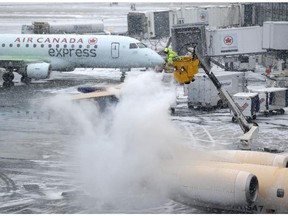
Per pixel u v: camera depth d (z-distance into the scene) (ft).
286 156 67.87
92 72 210.38
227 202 61.31
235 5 278.05
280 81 157.28
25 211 72.18
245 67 202.59
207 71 84.43
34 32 303.07
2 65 172.76
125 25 440.86
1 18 523.29
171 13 272.72
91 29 314.76
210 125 122.93
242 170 63.72
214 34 197.47
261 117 132.26
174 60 76.33
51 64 179.01
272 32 188.96
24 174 88.17
